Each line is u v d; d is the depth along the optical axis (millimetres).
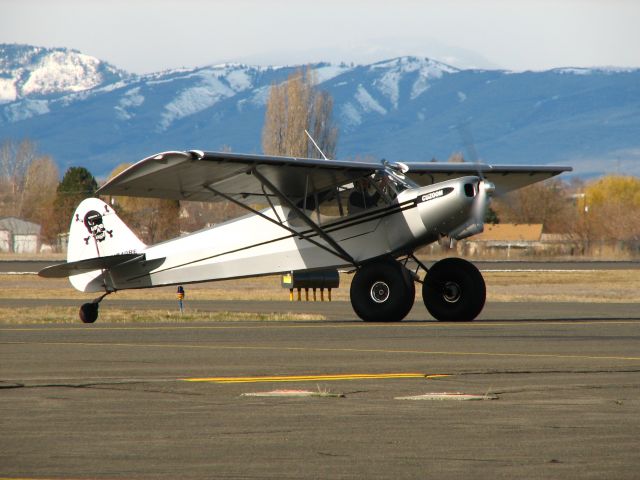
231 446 25219
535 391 33312
